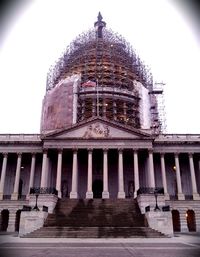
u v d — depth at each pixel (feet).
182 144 219.41
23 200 194.80
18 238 99.50
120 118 266.98
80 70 289.53
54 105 274.77
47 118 274.77
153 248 59.21
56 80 302.86
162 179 212.64
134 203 164.86
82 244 71.67
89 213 147.43
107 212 149.69
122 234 105.29
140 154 221.87
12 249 55.26
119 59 302.45
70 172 232.53
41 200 153.79
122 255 45.11
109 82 282.36
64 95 272.51
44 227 117.91
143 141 209.15
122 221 134.51
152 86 311.47
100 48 305.12
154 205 149.07
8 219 196.24
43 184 199.11
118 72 291.79
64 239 93.25
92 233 105.81
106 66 292.81
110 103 274.36
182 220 187.42
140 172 230.89
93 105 270.87
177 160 215.51
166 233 113.80
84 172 233.14
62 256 43.50
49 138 209.36
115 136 211.00
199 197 202.59
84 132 212.43
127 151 214.48
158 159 233.55
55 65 314.76
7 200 195.00
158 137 225.15
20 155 217.56
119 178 200.85
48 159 217.15
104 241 83.92
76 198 186.80
